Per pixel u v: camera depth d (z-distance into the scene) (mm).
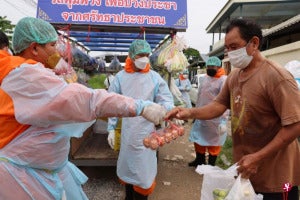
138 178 3352
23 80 1547
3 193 1650
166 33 4816
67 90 1560
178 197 4102
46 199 1750
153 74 3570
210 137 5004
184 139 7512
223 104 2439
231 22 2035
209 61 4992
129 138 3332
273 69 1898
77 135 1806
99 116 1665
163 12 4371
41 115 1552
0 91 1641
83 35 6141
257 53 1989
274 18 21953
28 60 1647
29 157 1672
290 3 18359
